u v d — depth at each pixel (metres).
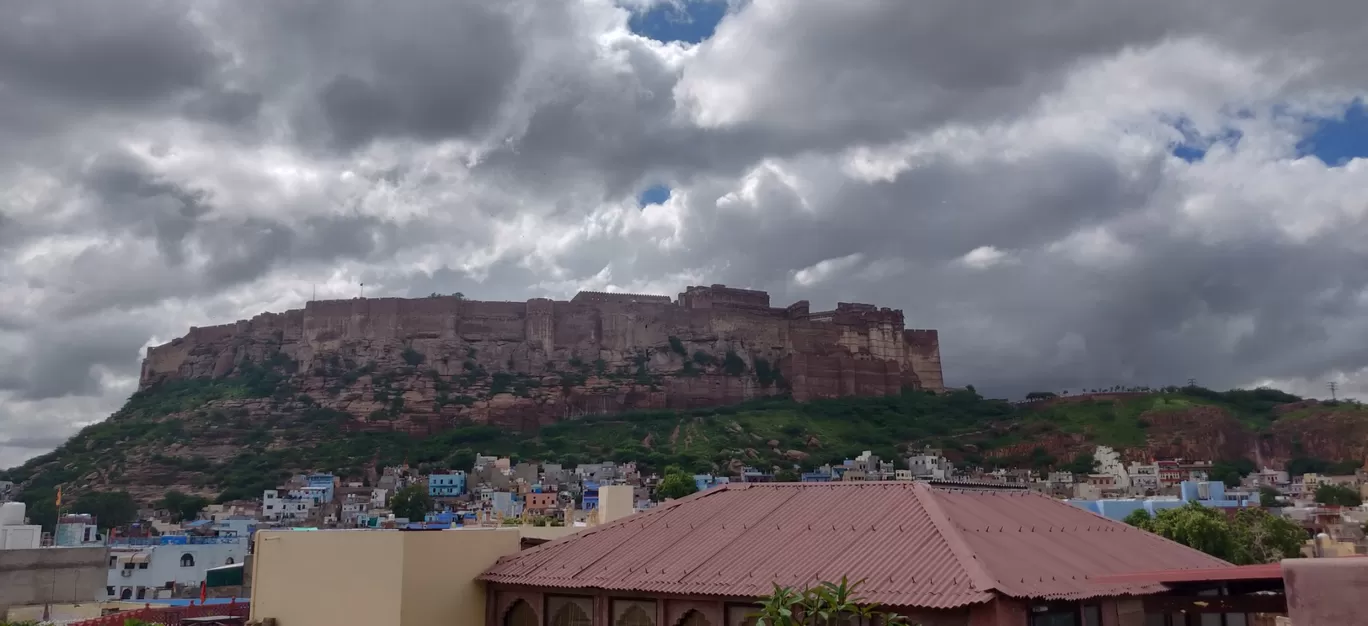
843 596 21.48
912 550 26.06
